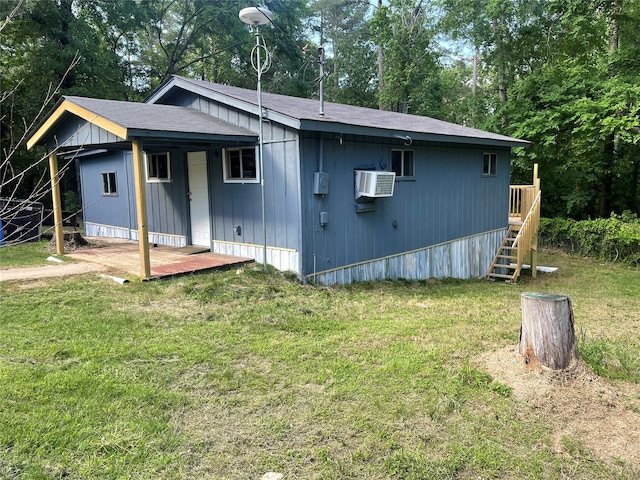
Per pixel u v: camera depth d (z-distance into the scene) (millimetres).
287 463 2582
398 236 8711
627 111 13305
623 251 13203
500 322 5539
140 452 2600
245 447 2715
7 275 6336
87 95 14836
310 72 25125
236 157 7562
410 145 8766
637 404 3283
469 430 2947
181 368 3680
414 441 2816
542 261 13617
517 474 2559
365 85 25516
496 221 11977
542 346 3514
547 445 2818
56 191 8078
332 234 7262
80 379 3350
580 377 3445
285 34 23016
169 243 9164
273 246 7117
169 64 21594
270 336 4535
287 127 6648
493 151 11594
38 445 2600
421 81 21656
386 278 8516
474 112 19375
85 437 2701
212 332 4523
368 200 7836
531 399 3279
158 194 9305
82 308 4996
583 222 14375
